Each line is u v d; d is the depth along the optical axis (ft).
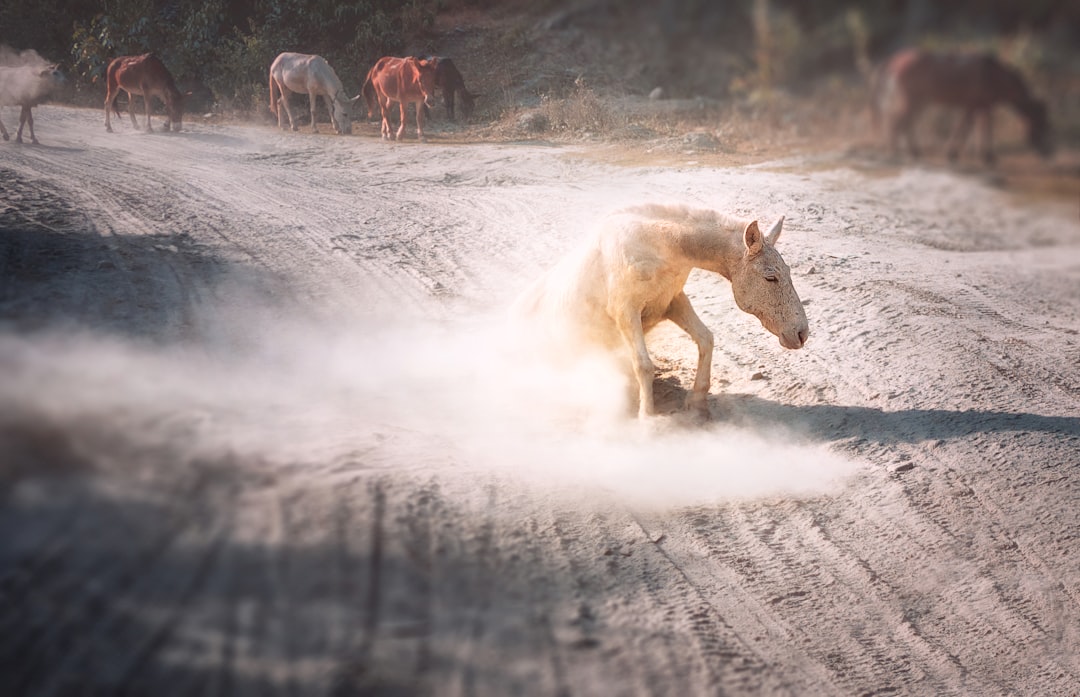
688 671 37.73
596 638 38.52
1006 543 49.98
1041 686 40.75
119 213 120.47
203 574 35.94
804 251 109.60
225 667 31.01
